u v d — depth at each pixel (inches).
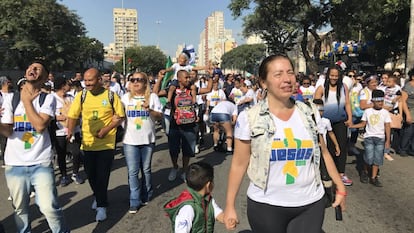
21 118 145.2
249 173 100.8
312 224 98.3
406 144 341.7
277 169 96.6
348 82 243.4
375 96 251.0
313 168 99.3
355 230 178.5
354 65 1424.7
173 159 265.7
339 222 187.8
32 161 145.7
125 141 203.3
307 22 1157.1
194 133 262.7
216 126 364.5
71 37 1734.7
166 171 296.0
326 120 230.1
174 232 119.2
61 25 1694.1
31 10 1461.6
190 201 120.8
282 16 1181.1
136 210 203.8
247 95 438.0
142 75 202.8
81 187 255.4
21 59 1582.2
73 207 214.4
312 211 98.4
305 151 96.7
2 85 334.3
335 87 237.1
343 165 249.0
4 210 212.5
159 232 178.7
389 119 249.9
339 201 108.8
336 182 109.7
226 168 301.0
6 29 1437.0
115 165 317.7
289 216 98.2
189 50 358.3
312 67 1193.4
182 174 268.2
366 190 241.9
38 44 1528.1
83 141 189.8
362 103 336.5
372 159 252.1
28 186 149.2
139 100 202.5
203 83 507.5
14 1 1445.6
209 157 344.5
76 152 260.1
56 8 1614.2
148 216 198.8
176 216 119.8
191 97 260.2
